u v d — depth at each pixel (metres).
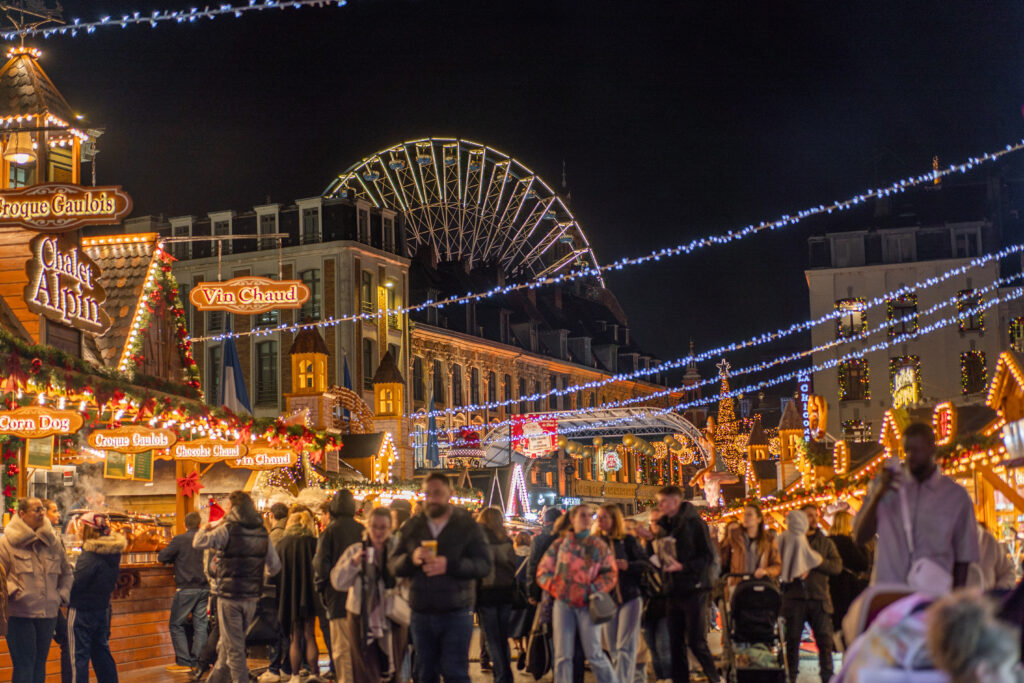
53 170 20.41
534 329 77.44
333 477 29.77
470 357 68.94
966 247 61.56
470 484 43.94
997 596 5.84
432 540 9.46
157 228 56.78
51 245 17.42
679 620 11.78
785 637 12.20
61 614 13.12
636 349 92.69
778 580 12.03
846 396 62.03
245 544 12.58
